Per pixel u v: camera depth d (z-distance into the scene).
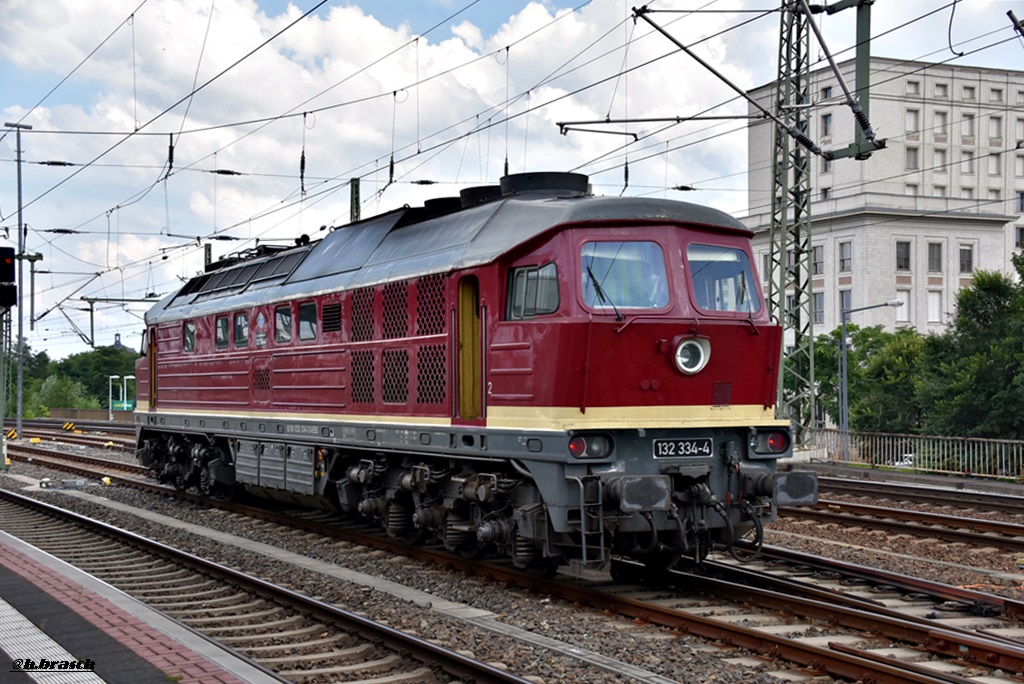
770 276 26.55
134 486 22.11
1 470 26.78
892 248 53.19
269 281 16.23
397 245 12.94
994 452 23.67
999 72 62.47
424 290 11.83
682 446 10.27
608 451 9.87
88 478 24.42
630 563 11.73
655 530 9.80
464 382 11.20
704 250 10.63
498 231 10.94
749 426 10.56
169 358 19.97
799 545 13.52
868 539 14.07
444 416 11.44
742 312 10.70
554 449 9.77
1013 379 29.81
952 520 15.07
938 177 61.19
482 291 10.88
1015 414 29.95
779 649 7.99
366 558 12.97
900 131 60.25
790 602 9.37
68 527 15.88
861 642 8.30
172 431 19.58
